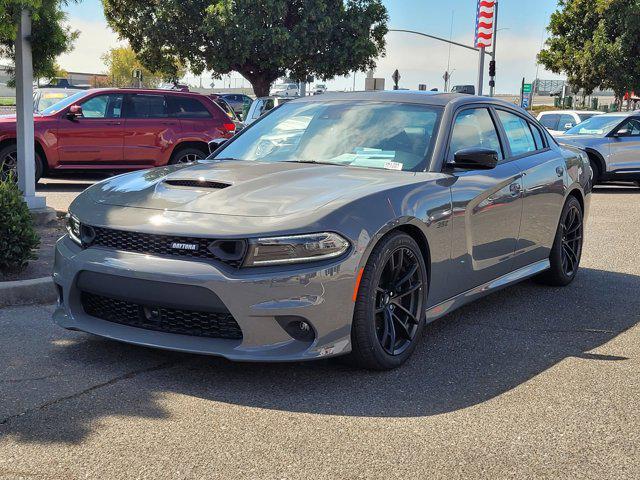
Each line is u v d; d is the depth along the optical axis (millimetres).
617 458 3027
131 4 32938
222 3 30766
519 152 5555
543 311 5410
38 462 2844
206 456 2932
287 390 3660
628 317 5309
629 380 3967
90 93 12703
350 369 3986
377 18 33906
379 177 4242
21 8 7723
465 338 4680
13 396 3484
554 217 5863
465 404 3564
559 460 2992
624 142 15016
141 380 3734
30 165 8320
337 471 2836
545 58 34500
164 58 33844
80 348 4195
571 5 33062
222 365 3975
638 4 30203
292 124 5102
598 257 7676
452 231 4402
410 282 4098
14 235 5387
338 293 3605
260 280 3477
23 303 5090
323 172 4301
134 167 12875
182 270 3529
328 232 3584
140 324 3791
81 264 3812
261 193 3895
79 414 3307
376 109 4984
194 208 3764
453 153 4688
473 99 5215
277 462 2895
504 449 3078
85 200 4176
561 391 3777
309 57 33062
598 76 32156
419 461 2941
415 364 4133
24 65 8102
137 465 2842
